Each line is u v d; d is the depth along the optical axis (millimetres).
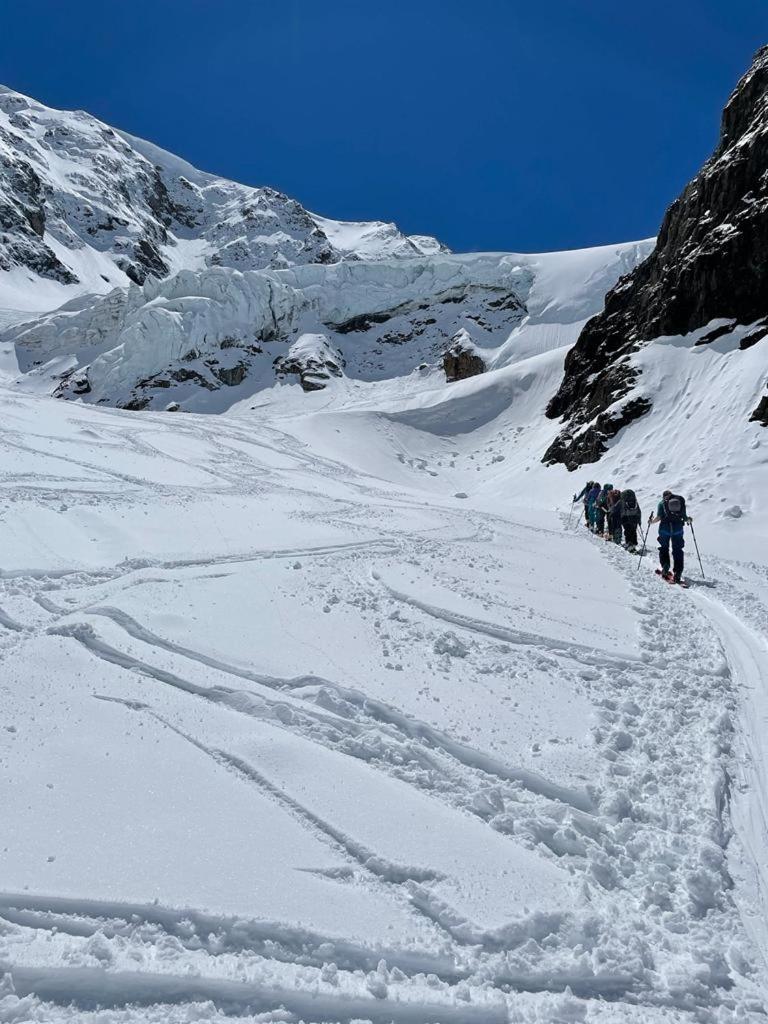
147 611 8008
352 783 4867
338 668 6957
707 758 5570
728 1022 3164
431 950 3408
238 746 5270
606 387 34656
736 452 24812
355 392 72500
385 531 15336
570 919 3721
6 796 4383
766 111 33312
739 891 4066
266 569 10531
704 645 8820
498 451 45781
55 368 82812
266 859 3980
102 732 5328
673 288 34812
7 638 6922
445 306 87312
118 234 168125
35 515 12047
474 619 8945
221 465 25422
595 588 11695
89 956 3168
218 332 77250
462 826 4469
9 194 149250
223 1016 2975
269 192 190375
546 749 5613
